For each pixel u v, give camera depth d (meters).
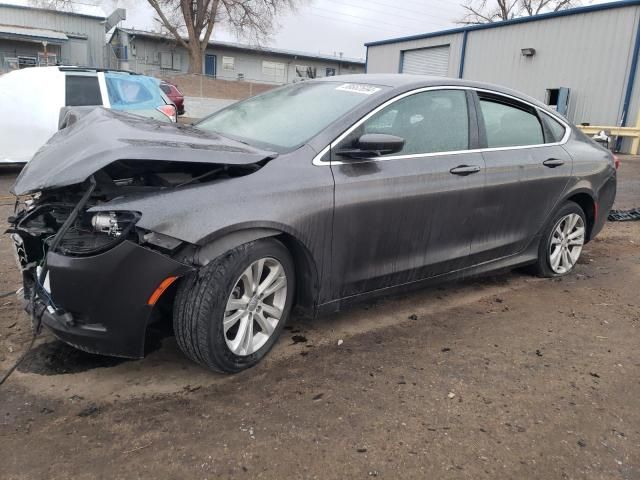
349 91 3.73
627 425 2.77
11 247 5.16
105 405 2.76
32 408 2.71
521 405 2.90
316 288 3.26
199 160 2.78
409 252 3.67
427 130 3.77
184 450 2.44
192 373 3.09
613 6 17.69
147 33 44.81
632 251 6.14
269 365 3.20
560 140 4.82
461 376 3.17
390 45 27.33
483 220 4.09
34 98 8.69
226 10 39.44
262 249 2.94
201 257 2.72
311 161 3.18
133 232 2.63
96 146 2.79
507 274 5.09
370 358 3.34
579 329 3.91
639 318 4.15
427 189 3.63
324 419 2.70
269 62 50.47
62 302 2.66
